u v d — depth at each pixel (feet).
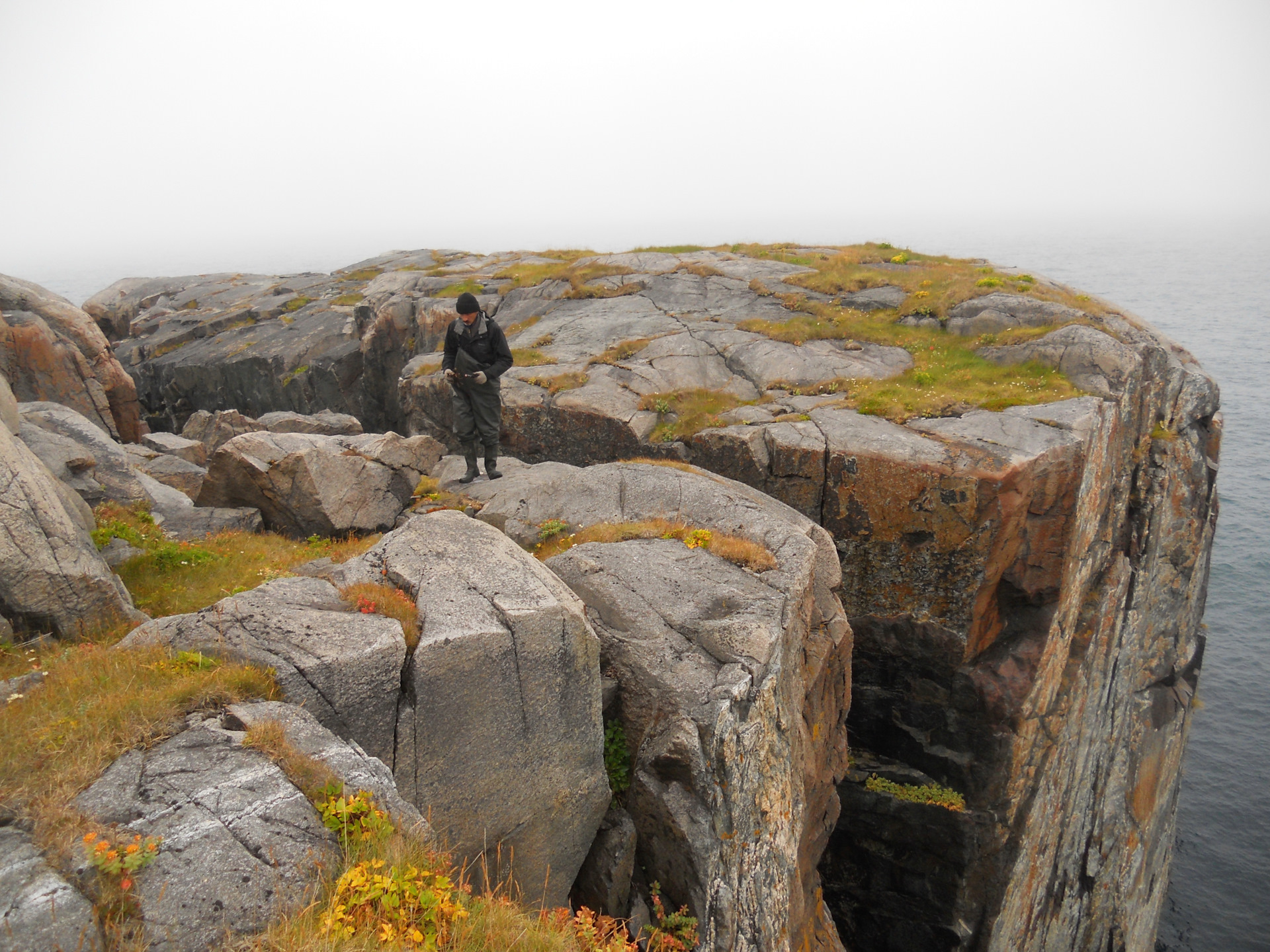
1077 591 52.44
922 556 46.29
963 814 48.83
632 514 37.96
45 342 63.16
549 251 113.19
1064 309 62.75
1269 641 174.19
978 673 47.42
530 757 22.52
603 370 61.11
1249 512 239.50
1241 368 456.04
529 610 22.67
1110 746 69.00
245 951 13.00
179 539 39.24
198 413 78.02
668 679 25.39
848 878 54.54
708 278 81.82
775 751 27.27
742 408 54.65
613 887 24.12
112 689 18.67
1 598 24.53
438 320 83.35
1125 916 83.56
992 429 47.75
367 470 44.88
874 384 56.34
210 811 14.82
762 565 31.42
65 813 14.25
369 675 19.88
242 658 19.92
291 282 127.34
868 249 94.79
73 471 40.88
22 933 11.91
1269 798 129.90
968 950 52.44
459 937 15.11
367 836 15.57
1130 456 59.06
